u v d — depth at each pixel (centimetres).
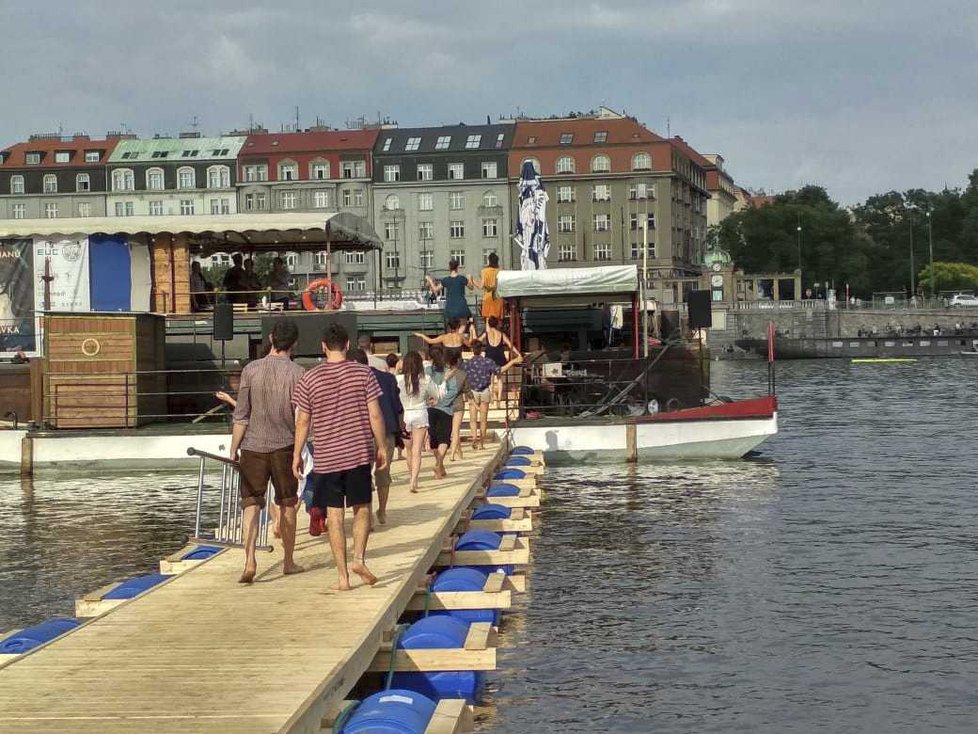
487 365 2461
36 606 1536
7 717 834
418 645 1120
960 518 2139
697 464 2881
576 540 1947
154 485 2625
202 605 1163
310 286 3186
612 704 1147
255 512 1257
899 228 17825
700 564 1753
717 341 12419
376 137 13538
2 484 2666
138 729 807
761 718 1111
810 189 18338
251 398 1255
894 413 4653
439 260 13312
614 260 13188
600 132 13312
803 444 3472
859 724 1097
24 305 3097
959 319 12500
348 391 1195
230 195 13512
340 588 1209
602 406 2972
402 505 1748
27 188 13675
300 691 888
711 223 17538
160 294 3100
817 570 1706
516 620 1445
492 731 1077
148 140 13850
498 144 13275
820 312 12606
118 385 2825
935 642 1345
